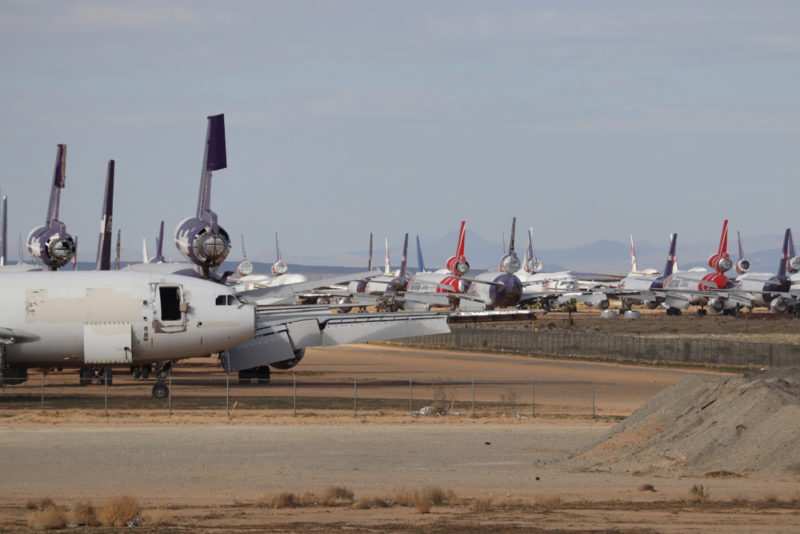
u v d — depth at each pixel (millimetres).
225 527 89062
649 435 144875
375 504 103875
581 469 136375
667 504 102750
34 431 171500
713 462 130125
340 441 165875
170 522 91812
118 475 130750
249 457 148000
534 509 100125
